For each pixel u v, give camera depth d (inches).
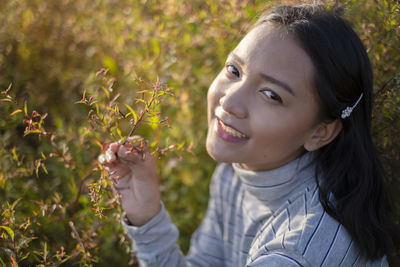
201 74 78.8
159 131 70.5
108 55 81.4
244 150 44.1
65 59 86.5
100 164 44.9
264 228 49.4
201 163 85.4
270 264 41.8
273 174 47.4
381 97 51.8
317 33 40.6
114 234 61.9
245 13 66.2
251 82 41.7
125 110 61.8
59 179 65.9
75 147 66.2
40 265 44.5
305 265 40.9
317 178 46.1
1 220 47.2
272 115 41.4
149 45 75.0
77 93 80.8
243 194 55.6
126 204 52.6
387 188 54.2
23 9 83.3
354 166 46.3
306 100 41.4
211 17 68.6
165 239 55.2
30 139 69.6
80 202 59.2
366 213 45.4
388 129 53.2
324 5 46.2
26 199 60.1
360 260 44.8
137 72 69.7
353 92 43.4
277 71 40.3
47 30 85.7
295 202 46.7
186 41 73.0
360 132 46.4
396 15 47.7
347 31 43.0
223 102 42.5
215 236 62.8
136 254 56.5
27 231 48.2
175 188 85.0
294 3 48.4
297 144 44.5
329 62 40.7
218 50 75.5
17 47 82.7
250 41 42.5
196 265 62.9
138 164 49.9
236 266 57.2
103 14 85.6
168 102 72.1
